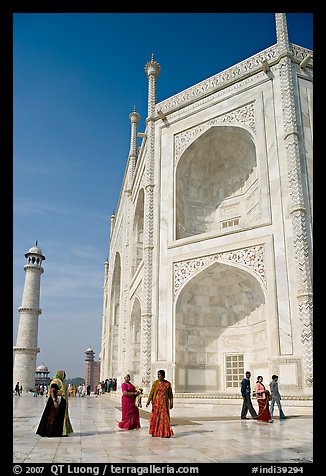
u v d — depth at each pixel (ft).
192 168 91.66
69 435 35.81
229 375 76.69
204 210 91.40
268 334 64.28
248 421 48.06
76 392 163.22
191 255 78.69
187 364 76.84
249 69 82.28
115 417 55.52
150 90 98.63
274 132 74.43
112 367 166.20
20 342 180.14
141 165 106.32
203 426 42.75
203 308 81.20
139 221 118.01
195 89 90.94
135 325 109.09
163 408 35.29
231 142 86.84
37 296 189.37
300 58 78.48
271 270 67.21
